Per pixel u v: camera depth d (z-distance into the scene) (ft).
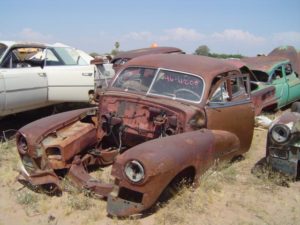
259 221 15.12
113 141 19.62
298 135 17.40
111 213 14.55
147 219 14.74
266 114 33.68
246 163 21.48
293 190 17.87
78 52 29.91
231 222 14.93
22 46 25.96
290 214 15.80
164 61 20.02
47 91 26.48
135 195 14.87
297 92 37.73
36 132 16.85
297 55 40.34
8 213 15.31
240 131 20.71
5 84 23.40
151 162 13.84
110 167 19.69
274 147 17.81
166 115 17.94
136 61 20.48
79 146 17.62
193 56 21.43
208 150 16.43
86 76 28.25
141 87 19.30
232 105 19.99
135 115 18.58
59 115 18.63
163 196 16.12
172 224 14.55
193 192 16.43
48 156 16.83
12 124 27.89
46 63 26.78
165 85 19.03
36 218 14.94
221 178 18.24
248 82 21.97
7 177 18.30
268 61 36.22
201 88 18.65
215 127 18.85
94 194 16.07
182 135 16.15
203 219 15.02
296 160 17.52
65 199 16.12
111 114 18.99
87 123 18.99
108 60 40.40
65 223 14.60
